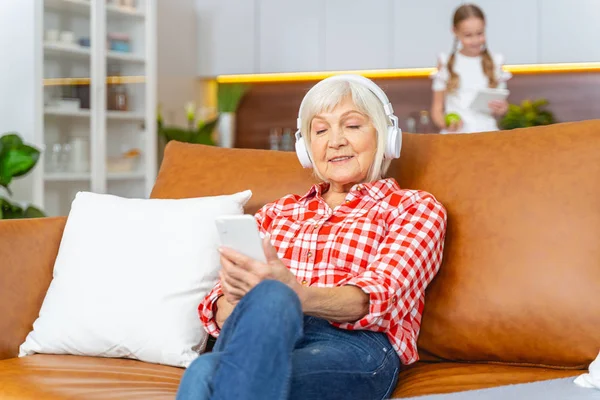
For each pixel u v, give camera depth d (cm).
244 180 196
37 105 399
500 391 128
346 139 171
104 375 155
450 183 175
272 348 111
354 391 138
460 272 165
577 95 514
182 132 536
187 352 166
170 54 571
